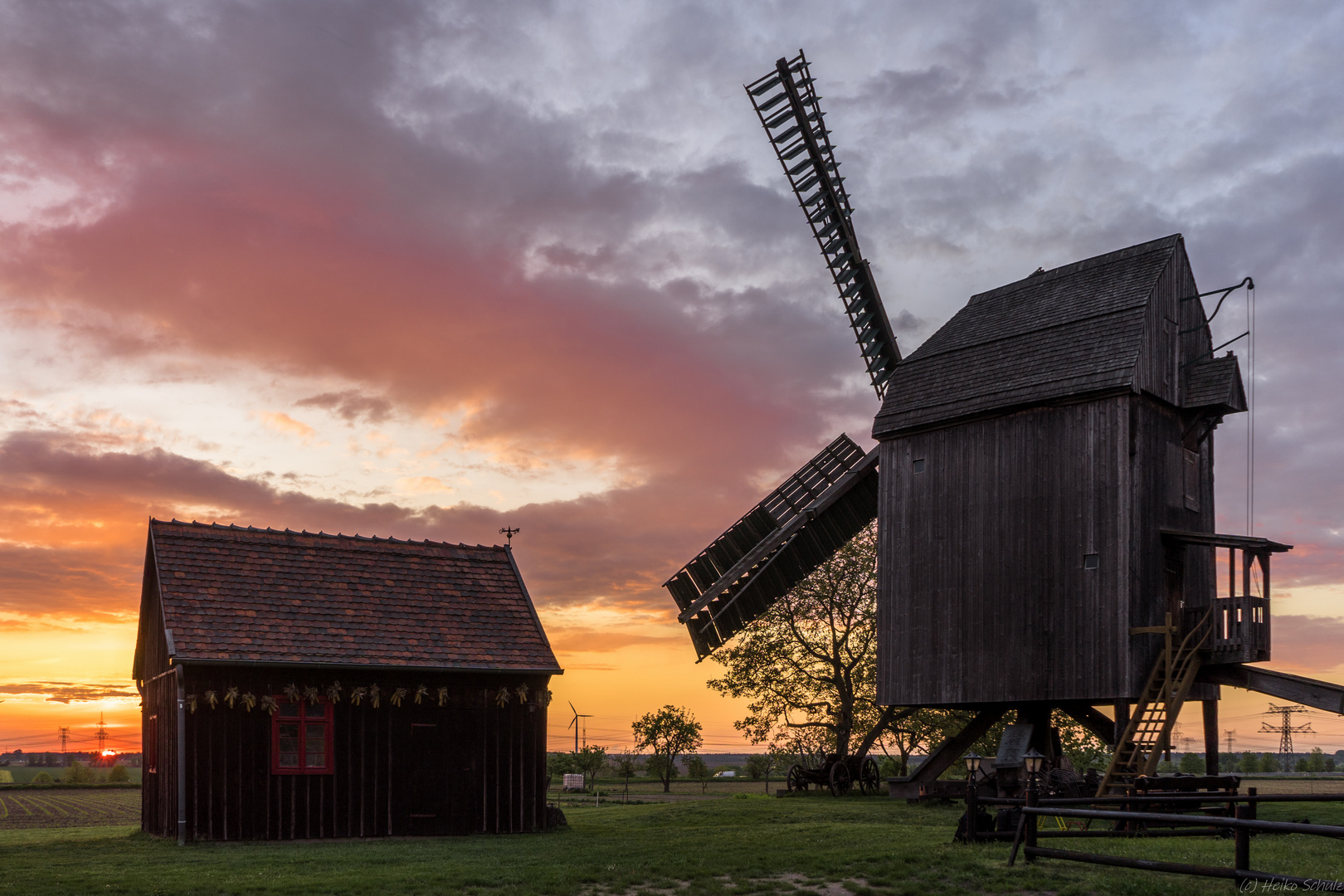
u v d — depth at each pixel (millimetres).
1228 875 12445
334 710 24188
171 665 23188
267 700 23359
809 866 16250
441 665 25141
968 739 32719
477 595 27844
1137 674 26766
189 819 22312
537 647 26984
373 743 24438
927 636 30828
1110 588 27297
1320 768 110875
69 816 38750
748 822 26750
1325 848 17219
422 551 28391
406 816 24422
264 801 23078
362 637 25062
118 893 14125
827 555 35562
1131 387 27469
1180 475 29469
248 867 17391
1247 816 12562
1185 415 29906
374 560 27484
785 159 35969
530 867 16766
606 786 71000
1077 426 28562
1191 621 27656
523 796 25844
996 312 33156
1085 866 15117
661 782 76188
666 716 67438
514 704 26234
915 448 32156
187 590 24266
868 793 40281
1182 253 30609
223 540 25953
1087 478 28156
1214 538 27469
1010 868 15070
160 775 25062
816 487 35469
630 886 14992
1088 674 27359
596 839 23281
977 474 30469
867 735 44156
